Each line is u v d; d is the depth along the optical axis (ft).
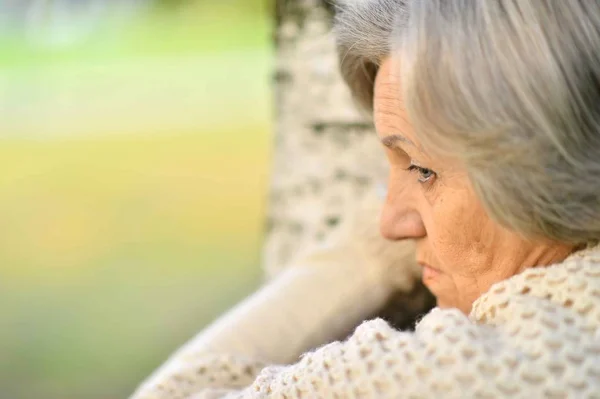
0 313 21.38
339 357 3.61
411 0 3.74
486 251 3.93
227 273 23.21
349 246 5.48
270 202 8.67
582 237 3.59
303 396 3.69
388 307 5.38
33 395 17.60
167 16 55.16
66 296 22.16
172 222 26.89
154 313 21.04
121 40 51.67
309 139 8.14
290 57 8.33
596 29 3.44
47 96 41.14
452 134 3.54
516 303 3.51
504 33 3.45
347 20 4.33
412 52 3.62
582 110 3.44
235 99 40.19
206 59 47.26
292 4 8.31
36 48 50.01
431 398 3.31
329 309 5.27
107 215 27.32
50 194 29.12
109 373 18.42
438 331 3.45
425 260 4.38
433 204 4.02
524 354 3.28
